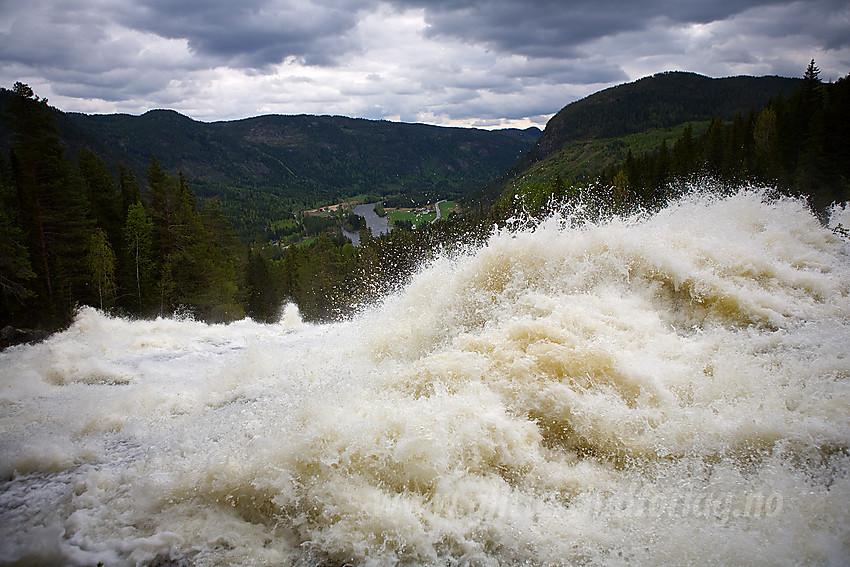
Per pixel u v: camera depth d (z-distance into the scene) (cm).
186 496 405
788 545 296
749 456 387
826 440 382
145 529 371
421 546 340
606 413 451
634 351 565
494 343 584
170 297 3772
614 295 756
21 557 339
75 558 339
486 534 345
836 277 798
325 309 5078
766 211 1070
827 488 338
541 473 402
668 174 5094
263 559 340
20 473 478
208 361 977
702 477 375
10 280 2542
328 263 6875
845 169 3772
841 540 293
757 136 4978
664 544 316
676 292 757
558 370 514
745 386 477
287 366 794
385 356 771
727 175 4678
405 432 420
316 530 362
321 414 468
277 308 5869
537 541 335
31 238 2848
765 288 770
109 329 1283
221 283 4166
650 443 420
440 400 480
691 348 576
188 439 516
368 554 338
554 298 721
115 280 3653
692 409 453
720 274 798
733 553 298
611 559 312
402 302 921
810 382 472
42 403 708
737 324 695
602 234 818
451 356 571
